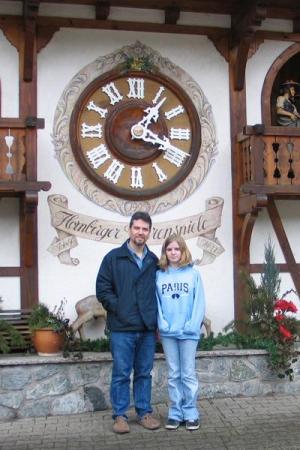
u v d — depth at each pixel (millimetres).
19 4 7410
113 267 5738
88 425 6016
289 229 8000
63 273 7395
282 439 5527
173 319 5723
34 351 6965
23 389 6363
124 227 7570
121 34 7668
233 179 7801
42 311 6777
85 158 7480
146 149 7652
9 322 7008
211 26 7859
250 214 7395
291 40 8070
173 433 5707
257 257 7883
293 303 7500
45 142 7414
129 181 7609
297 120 8227
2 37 7398
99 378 6512
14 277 7293
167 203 7688
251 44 7949
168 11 7684
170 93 7773
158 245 7625
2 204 7332
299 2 7883
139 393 5875
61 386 6438
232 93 7883
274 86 8578
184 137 7758
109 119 7551
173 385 5801
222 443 5445
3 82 7371
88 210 7492
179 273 5773
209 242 7742
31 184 6742
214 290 7711
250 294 7332
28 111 7387
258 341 6996
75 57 7547
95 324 7422
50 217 7391
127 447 5383
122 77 7637
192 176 7750
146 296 5734
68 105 7492
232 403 6594
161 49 7766
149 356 5844
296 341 7426
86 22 7559
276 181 7363
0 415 6297
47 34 7484
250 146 7363
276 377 6918
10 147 6863
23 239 7277
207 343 7016
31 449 5371
